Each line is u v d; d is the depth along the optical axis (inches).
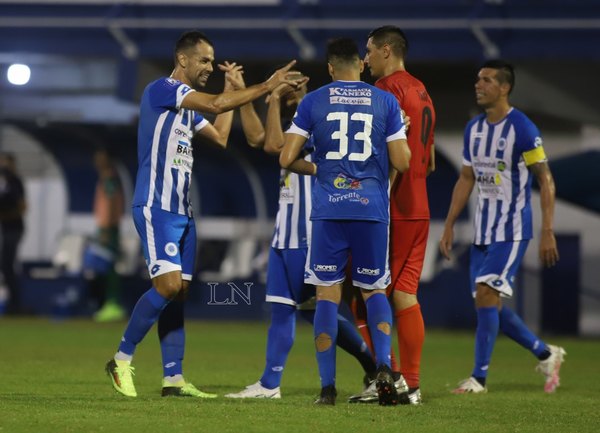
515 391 1221.7
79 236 2898.6
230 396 1068.5
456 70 2410.2
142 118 1026.1
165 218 1016.2
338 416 897.5
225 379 1294.3
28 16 2381.9
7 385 1165.7
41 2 2372.0
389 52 1064.8
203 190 2871.6
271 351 1077.1
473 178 1268.5
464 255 2503.7
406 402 1010.7
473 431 842.8
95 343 1898.4
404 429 838.5
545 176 1219.2
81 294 2837.1
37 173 3196.4
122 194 2696.9
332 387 981.2
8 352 1668.3
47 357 1577.3
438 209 2615.7
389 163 1003.9
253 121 1098.1
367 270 978.7
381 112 978.1
